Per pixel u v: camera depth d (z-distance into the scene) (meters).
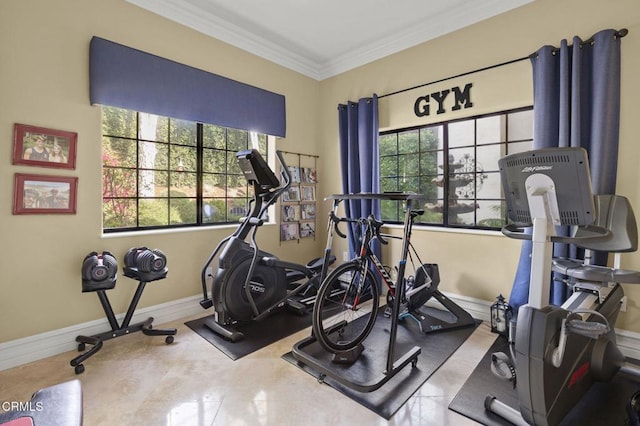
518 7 2.66
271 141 3.79
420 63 3.29
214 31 3.11
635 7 2.17
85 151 2.44
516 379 1.56
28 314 2.23
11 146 2.13
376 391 1.88
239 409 1.73
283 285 3.13
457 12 2.92
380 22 3.12
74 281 2.42
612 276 1.77
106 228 2.71
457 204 3.28
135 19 2.63
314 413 1.70
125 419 1.65
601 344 1.73
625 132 2.22
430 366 2.16
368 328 2.26
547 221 1.44
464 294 3.08
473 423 1.62
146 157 2.95
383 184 3.85
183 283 3.01
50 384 1.96
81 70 2.39
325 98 4.20
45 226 2.28
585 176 1.29
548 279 1.47
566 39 2.42
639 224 2.19
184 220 3.18
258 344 2.48
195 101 2.97
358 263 2.21
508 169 1.56
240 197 3.61
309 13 2.98
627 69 2.21
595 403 1.76
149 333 2.52
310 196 4.17
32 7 2.18
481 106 2.88
